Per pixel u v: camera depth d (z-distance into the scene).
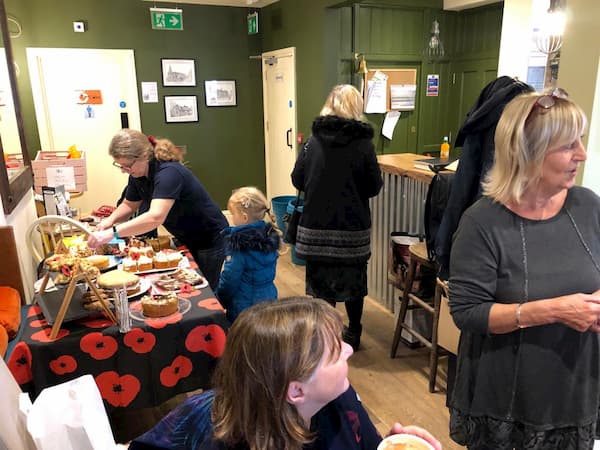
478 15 5.18
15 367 1.62
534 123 1.11
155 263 2.22
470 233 1.24
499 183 1.20
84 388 1.24
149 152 2.39
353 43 4.81
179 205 2.46
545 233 1.18
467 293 1.22
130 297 1.92
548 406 1.21
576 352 1.19
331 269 2.72
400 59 5.13
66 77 5.02
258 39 5.86
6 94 2.74
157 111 5.50
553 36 2.75
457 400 1.34
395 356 2.91
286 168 5.74
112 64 5.18
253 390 0.76
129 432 2.28
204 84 5.69
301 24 4.96
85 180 3.67
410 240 2.90
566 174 1.12
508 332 1.19
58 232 2.73
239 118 5.99
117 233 2.15
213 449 0.81
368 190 2.63
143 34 5.24
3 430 1.07
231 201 2.35
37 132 5.00
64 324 1.75
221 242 2.60
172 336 1.79
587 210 1.21
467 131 1.77
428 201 2.27
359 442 0.95
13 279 2.13
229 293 2.27
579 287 1.16
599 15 1.88
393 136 5.39
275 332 0.76
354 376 2.72
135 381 1.78
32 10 4.73
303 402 0.78
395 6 4.95
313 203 2.65
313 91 4.93
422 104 5.46
